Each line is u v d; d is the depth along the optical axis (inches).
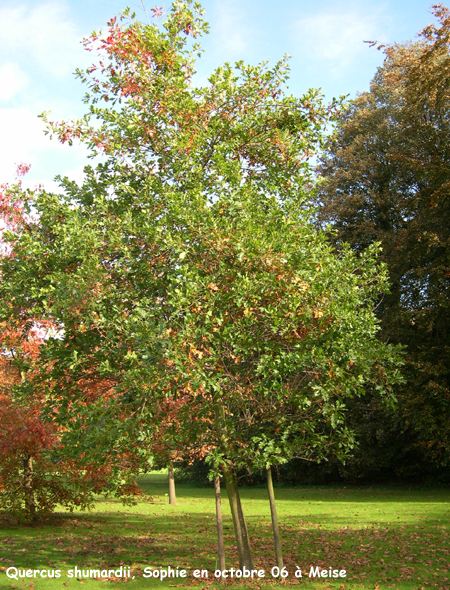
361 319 296.8
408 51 703.7
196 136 306.0
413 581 291.6
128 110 332.8
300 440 282.0
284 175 340.5
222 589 286.0
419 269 709.3
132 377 243.3
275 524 313.1
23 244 307.1
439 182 667.4
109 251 289.0
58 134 330.6
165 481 1382.9
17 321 338.0
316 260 285.7
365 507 642.8
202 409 281.1
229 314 267.0
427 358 674.8
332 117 343.9
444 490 808.9
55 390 314.2
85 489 493.4
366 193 951.0
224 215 287.9
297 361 251.9
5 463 485.4
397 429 840.3
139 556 379.6
